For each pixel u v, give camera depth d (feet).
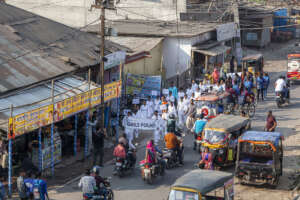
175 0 157.28
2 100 60.90
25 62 72.13
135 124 80.02
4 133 56.65
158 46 130.21
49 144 65.98
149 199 55.67
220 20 159.74
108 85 77.46
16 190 57.52
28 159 58.65
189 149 77.97
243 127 71.05
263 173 58.18
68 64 77.66
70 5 165.17
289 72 136.26
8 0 169.78
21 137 66.69
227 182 47.03
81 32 99.60
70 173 65.57
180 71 131.34
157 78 104.32
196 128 75.20
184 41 129.90
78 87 72.49
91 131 76.18
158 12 159.12
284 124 92.12
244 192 58.34
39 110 59.67
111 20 155.63
